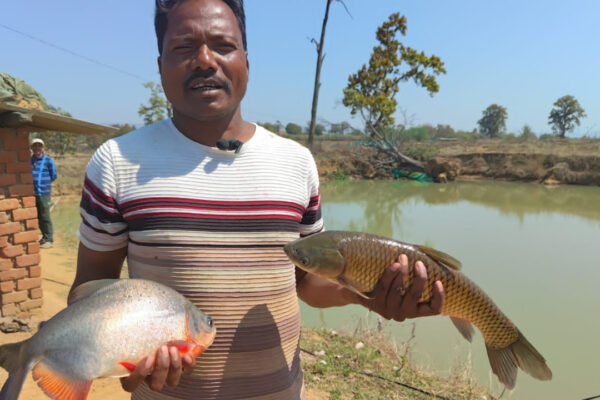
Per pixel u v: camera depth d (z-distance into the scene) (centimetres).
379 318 722
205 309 164
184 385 167
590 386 542
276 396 173
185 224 165
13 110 520
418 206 2109
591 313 766
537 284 918
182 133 180
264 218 174
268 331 172
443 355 600
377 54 3678
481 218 1775
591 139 3759
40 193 987
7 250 554
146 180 168
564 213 1942
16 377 133
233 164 176
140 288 148
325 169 3384
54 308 610
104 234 171
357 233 195
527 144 3812
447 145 4150
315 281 221
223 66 175
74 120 580
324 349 552
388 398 446
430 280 193
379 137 3578
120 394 416
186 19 174
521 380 561
